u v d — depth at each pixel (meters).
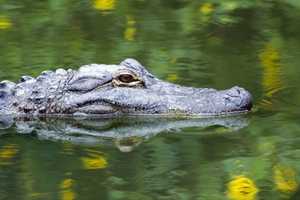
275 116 17.44
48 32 25.69
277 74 20.77
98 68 18.47
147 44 24.03
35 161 14.95
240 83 19.94
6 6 29.14
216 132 16.53
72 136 16.73
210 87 19.47
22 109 18.28
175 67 21.36
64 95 18.25
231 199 12.97
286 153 15.05
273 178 13.88
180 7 28.91
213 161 14.71
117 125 17.47
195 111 17.64
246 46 24.05
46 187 13.48
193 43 24.28
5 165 14.74
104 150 15.59
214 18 27.55
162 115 17.73
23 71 21.09
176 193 13.13
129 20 27.22
